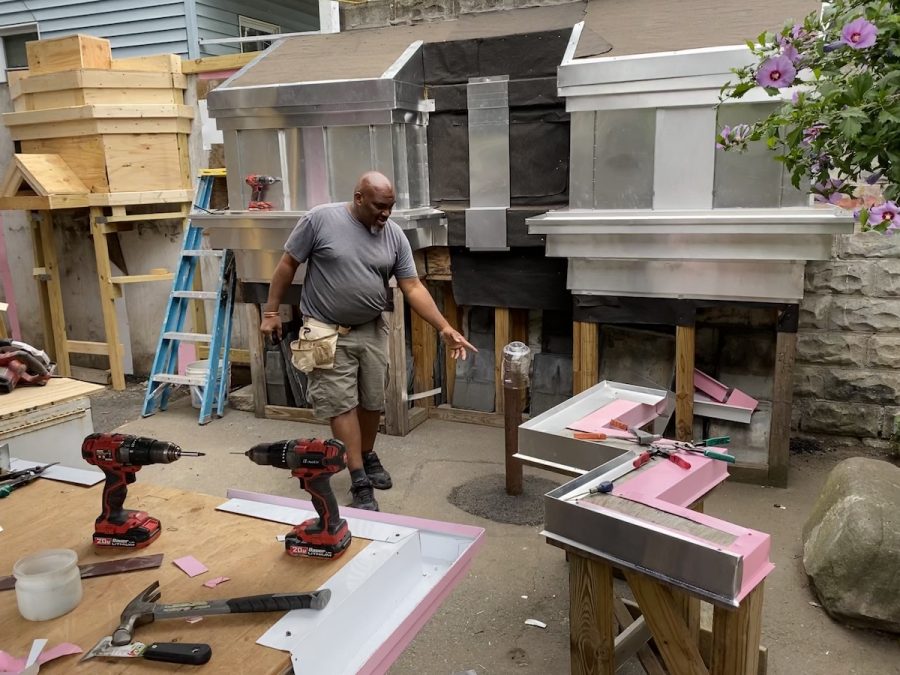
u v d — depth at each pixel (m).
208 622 1.41
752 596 1.68
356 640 1.48
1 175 6.04
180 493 2.03
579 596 1.88
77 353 6.13
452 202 4.32
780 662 2.38
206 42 5.30
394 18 4.76
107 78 4.89
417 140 4.18
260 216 4.18
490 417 4.57
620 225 3.46
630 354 4.03
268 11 7.57
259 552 1.69
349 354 3.34
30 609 1.43
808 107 1.63
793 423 4.13
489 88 4.01
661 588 1.71
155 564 1.63
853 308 3.88
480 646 2.51
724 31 3.41
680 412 3.66
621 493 1.88
